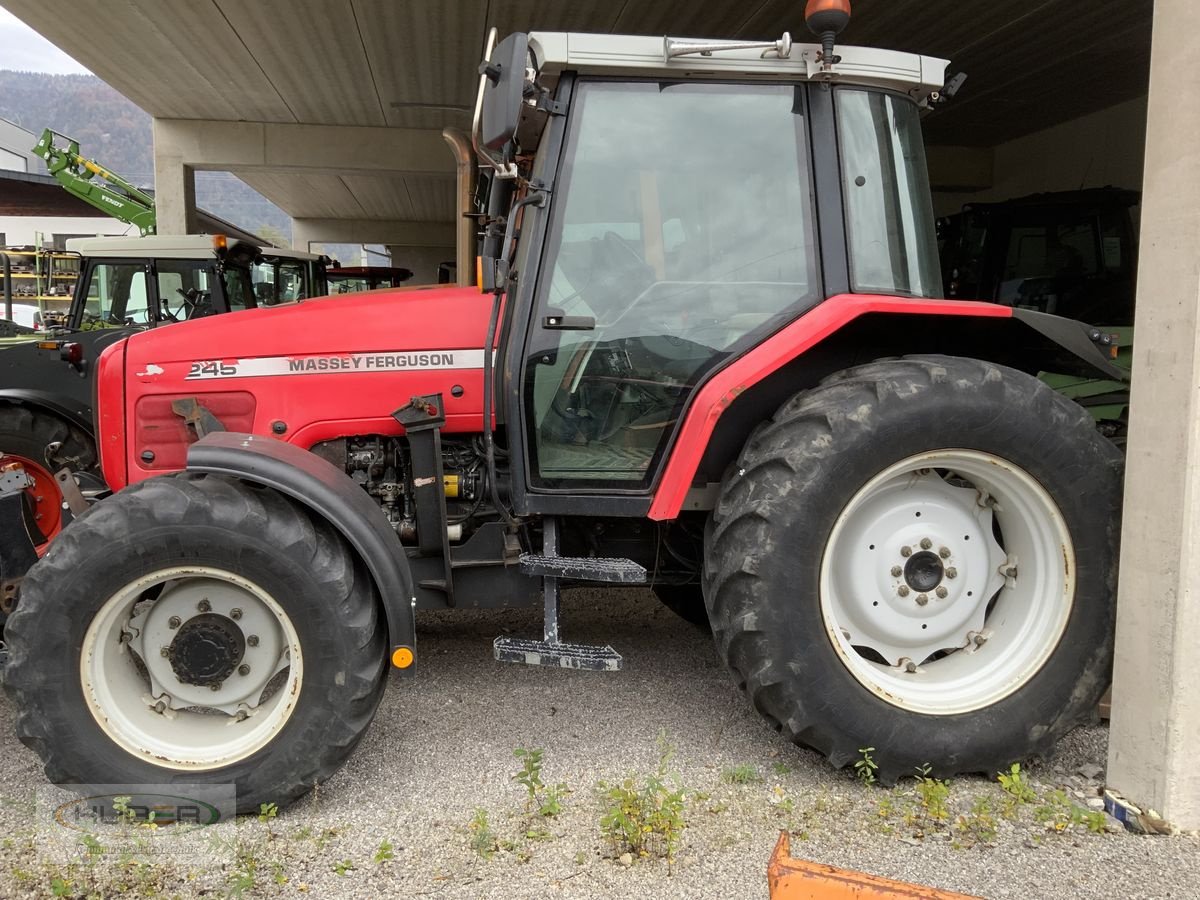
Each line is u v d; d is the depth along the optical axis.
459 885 2.11
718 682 3.36
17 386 5.87
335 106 12.45
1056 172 11.38
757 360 2.62
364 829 2.36
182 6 8.65
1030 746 2.59
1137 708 2.38
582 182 2.76
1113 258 6.51
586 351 2.79
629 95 2.74
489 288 2.75
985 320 2.79
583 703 3.16
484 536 2.89
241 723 2.53
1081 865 2.18
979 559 2.72
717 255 2.78
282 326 3.05
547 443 2.82
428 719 3.03
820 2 2.59
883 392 2.50
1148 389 2.33
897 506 2.66
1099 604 2.59
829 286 2.77
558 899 2.05
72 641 2.35
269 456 2.50
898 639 2.70
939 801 2.41
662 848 2.25
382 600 2.52
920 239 2.92
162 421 3.06
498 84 2.44
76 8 8.70
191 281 7.50
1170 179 2.25
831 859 2.20
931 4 7.62
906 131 2.88
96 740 2.38
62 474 2.99
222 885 2.11
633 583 2.72
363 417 3.02
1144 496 2.35
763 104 2.76
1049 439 2.54
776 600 2.47
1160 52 2.26
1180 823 2.32
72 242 7.35
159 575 2.38
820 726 2.51
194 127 13.33
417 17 8.87
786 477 2.48
